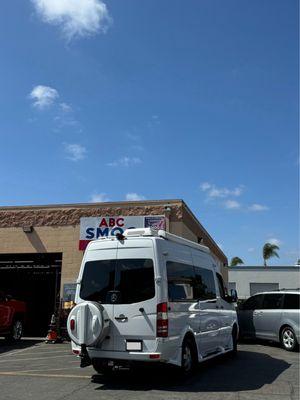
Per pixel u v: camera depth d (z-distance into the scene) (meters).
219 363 11.91
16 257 20.56
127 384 9.02
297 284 57.62
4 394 8.14
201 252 11.62
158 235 9.75
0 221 20.44
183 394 8.12
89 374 10.14
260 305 16.14
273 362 12.05
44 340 17.95
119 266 9.45
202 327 10.57
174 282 9.57
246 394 8.13
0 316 16.45
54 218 19.98
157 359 8.66
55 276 20.31
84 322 8.97
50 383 9.12
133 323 8.94
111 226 19.14
